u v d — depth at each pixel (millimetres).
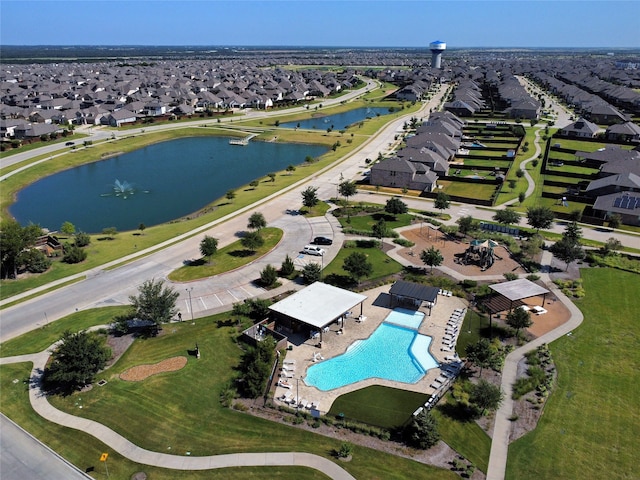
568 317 59031
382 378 48844
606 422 42125
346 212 95875
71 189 119312
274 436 40688
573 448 39344
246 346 53312
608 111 182750
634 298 63375
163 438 40531
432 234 85500
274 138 172875
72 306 62281
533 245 74625
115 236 86875
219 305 62406
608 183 99875
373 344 54531
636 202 90250
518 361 50781
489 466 37594
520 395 45375
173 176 130250
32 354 52500
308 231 86812
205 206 107000
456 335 55656
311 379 48562
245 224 90812
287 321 58000
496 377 48250
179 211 104062
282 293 65250
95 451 39281
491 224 88125
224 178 128500
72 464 38062
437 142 138250
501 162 132750
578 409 43719
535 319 58688
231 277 70062
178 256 77250
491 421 42406
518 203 102062
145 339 55000
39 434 41250
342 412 43750
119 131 178375
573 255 70250
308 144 165750
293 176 124625
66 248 76750
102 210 104688
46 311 61156
